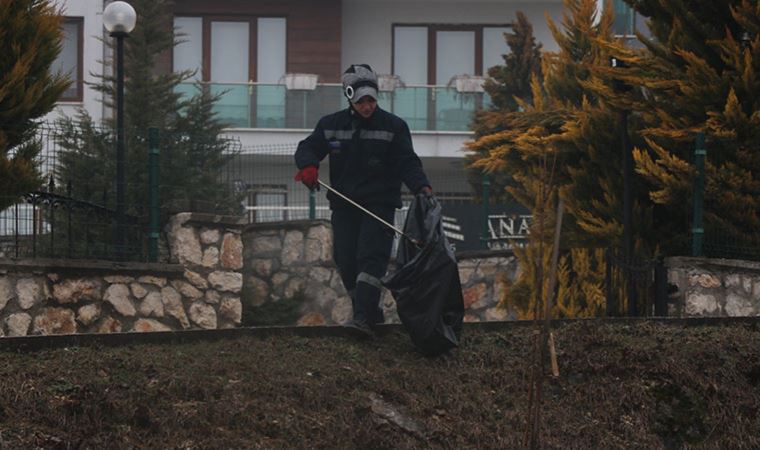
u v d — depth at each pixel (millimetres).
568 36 20094
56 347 10094
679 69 16484
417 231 11203
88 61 32938
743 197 16016
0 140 14109
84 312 15266
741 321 12609
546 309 8227
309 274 22359
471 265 22469
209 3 35375
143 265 16234
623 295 16203
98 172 17109
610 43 16859
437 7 36438
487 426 9703
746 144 15953
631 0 17422
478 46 36406
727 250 16219
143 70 24844
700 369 10969
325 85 32656
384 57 36406
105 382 9133
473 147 18141
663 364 10820
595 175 17125
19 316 14344
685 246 16797
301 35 35562
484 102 33000
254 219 23703
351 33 36469
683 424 10188
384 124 11523
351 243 11617
